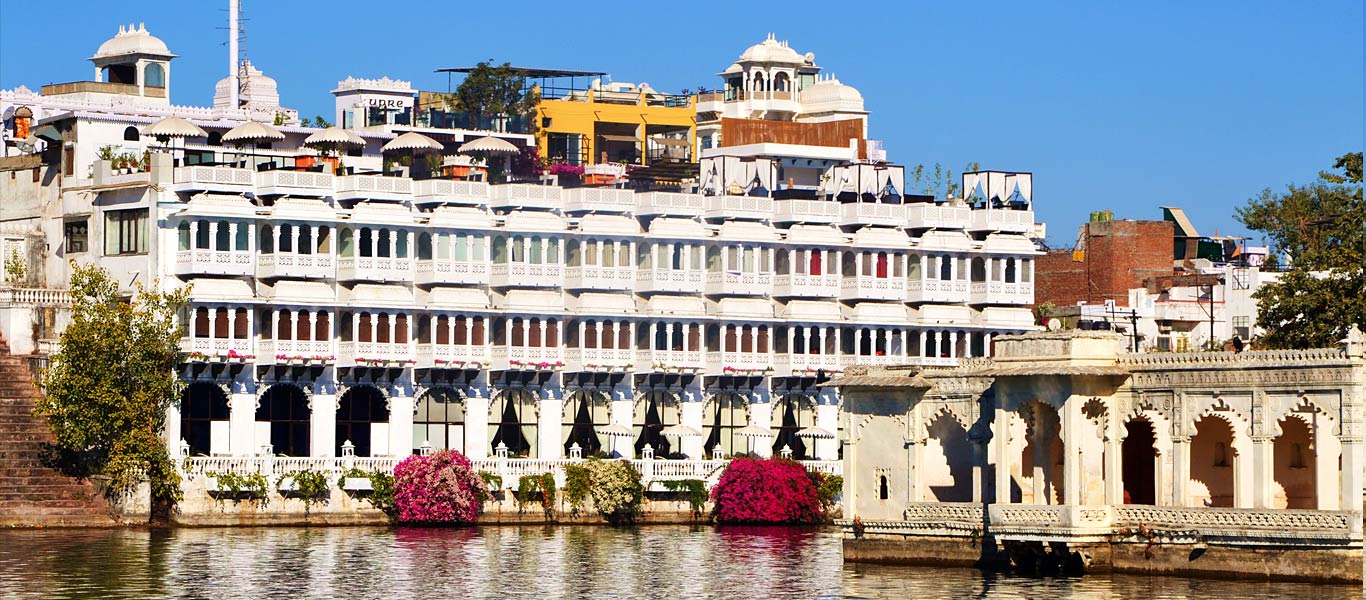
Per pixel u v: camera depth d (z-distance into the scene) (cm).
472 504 17000
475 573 13250
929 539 12975
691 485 17900
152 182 17625
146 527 16212
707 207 19788
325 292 17900
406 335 18262
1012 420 12550
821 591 12175
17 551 14150
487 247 18625
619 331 19225
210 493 16438
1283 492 12450
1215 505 12531
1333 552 11575
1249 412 11969
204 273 17562
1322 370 11669
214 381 17550
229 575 12950
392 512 16925
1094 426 12369
